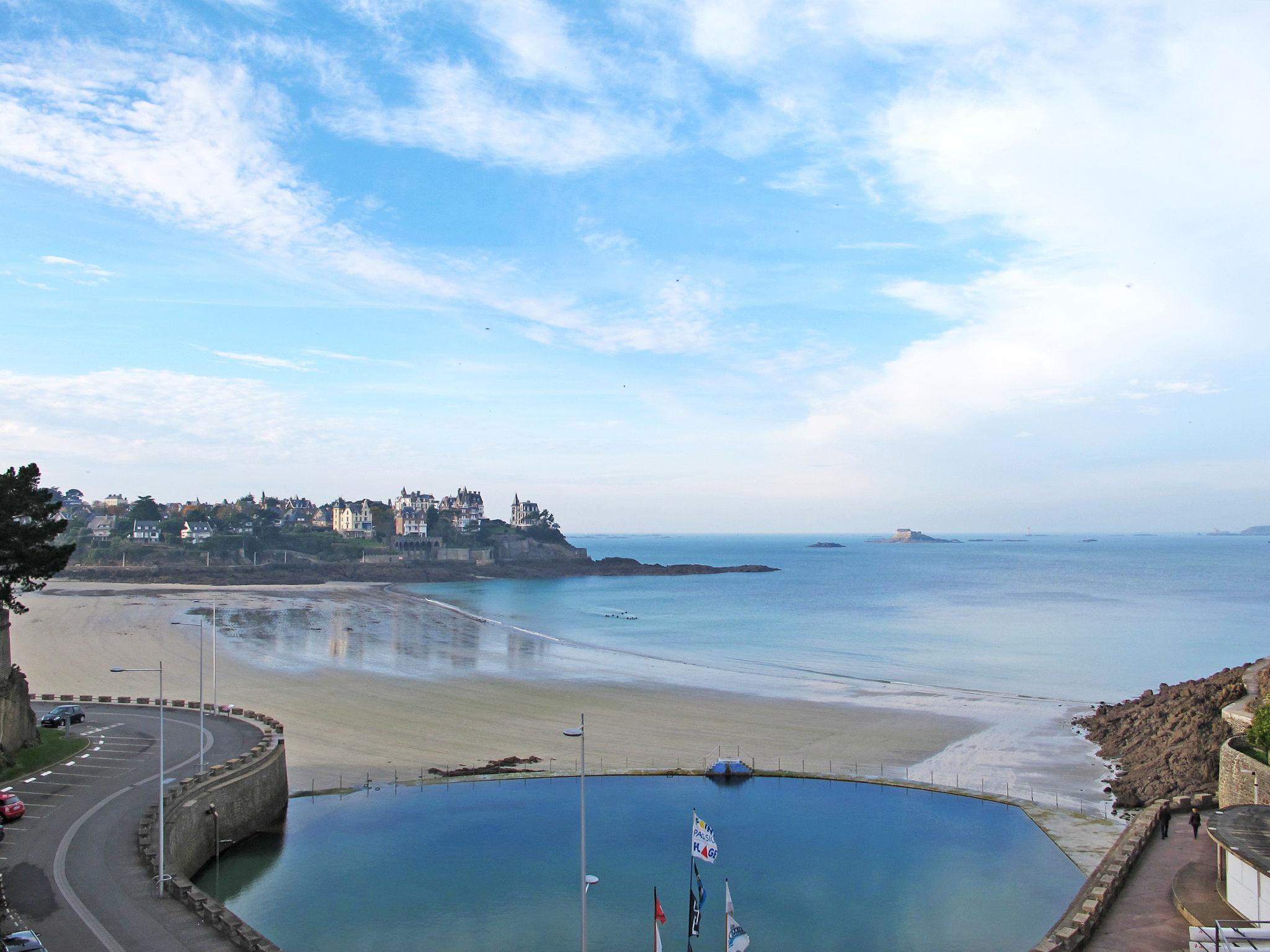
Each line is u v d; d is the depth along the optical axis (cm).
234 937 3139
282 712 8100
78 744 5819
